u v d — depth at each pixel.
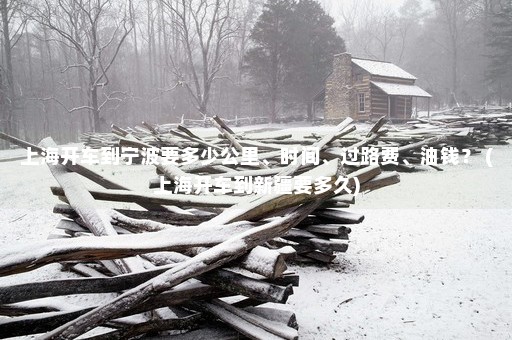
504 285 4.09
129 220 3.48
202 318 2.79
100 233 3.22
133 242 2.52
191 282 2.76
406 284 4.17
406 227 6.36
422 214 7.16
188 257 2.83
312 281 4.26
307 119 47.84
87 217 3.54
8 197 9.88
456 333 3.20
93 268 4.18
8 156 23.95
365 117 36.81
